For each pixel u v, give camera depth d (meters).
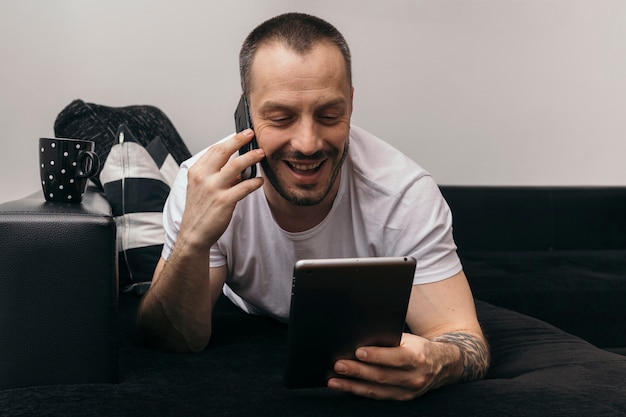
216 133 2.91
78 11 2.76
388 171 1.53
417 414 1.10
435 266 1.48
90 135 2.27
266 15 2.91
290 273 1.59
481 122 3.19
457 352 1.27
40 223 1.27
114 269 1.30
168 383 1.23
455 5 3.11
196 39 2.86
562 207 3.15
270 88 1.25
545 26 3.21
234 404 1.12
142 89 2.83
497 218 3.07
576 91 3.28
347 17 3.00
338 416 1.08
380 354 1.14
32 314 1.28
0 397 1.16
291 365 1.15
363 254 1.58
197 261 1.37
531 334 1.62
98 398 1.14
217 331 1.66
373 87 3.06
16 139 2.75
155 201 2.07
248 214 1.54
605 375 1.26
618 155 3.35
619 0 3.28
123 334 1.63
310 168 1.29
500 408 1.10
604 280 2.46
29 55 2.74
